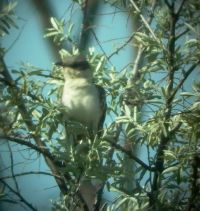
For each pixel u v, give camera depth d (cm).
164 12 430
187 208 430
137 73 436
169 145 427
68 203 428
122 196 429
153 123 423
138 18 439
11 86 425
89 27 440
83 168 425
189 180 430
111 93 432
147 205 428
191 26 427
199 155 425
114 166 424
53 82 441
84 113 444
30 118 427
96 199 436
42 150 427
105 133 425
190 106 425
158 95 427
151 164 427
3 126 424
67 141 426
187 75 426
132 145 430
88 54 441
